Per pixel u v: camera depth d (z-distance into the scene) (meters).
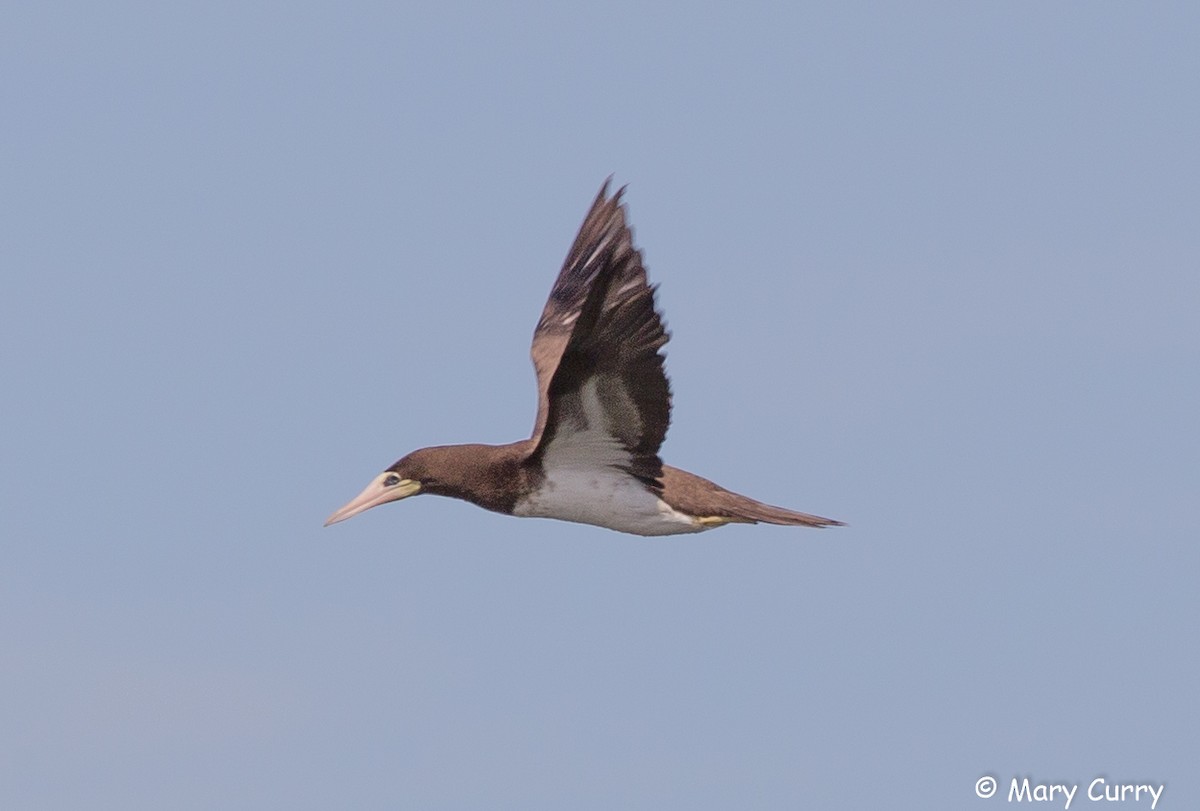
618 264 15.10
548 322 18.78
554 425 16.06
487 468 16.89
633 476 16.50
